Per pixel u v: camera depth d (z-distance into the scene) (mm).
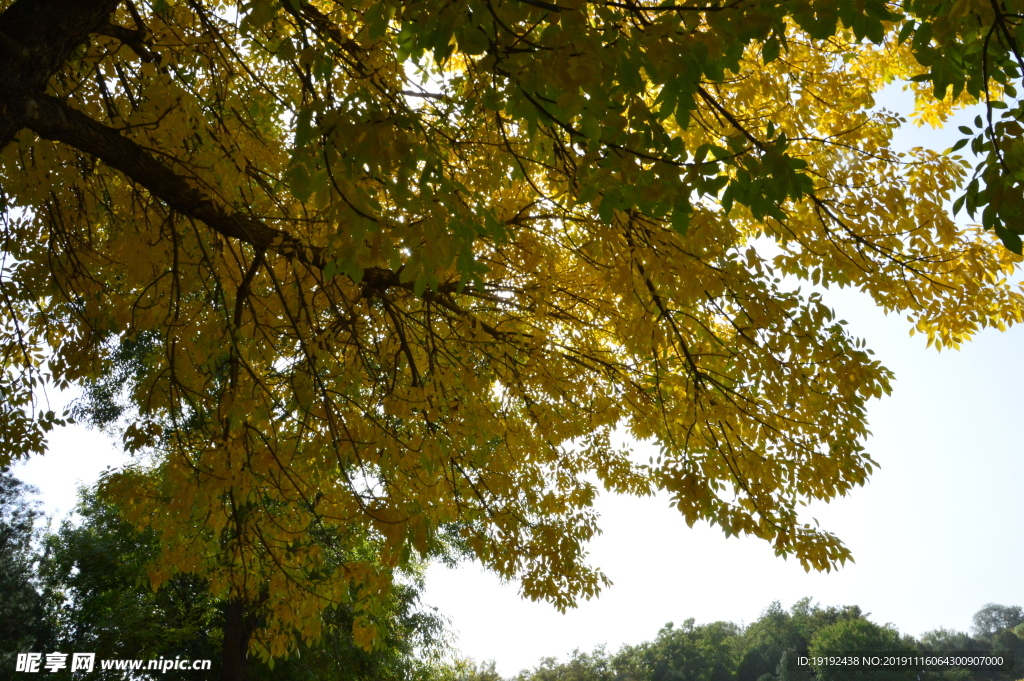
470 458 5152
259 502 5164
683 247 3727
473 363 5395
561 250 5129
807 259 4527
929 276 4418
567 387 5344
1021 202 2213
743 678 69312
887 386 4012
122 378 9289
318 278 4172
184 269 4531
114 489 5074
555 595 5629
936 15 2369
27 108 2648
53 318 5586
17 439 5355
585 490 6379
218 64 4191
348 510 4199
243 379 4957
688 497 4367
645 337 4059
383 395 4496
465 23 2219
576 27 2121
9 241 4902
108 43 3797
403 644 15750
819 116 4703
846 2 2146
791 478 4691
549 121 2621
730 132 4164
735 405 4508
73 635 16266
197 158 3373
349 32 4242
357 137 2246
